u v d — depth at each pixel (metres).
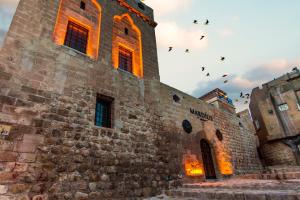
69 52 7.73
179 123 11.73
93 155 6.68
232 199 5.47
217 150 13.54
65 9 8.73
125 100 8.80
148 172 8.08
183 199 6.65
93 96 7.68
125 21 11.45
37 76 6.46
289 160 19.48
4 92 5.62
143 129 8.87
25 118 5.71
